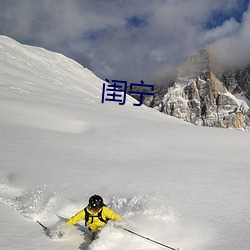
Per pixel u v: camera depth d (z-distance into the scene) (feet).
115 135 72.59
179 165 43.52
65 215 22.34
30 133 60.90
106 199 26.13
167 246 16.39
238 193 29.12
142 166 41.81
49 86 220.84
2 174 32.30
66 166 38.14
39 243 16.92
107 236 17.26
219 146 66.03
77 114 100.58
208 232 19.11
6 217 20.29
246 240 17.71
